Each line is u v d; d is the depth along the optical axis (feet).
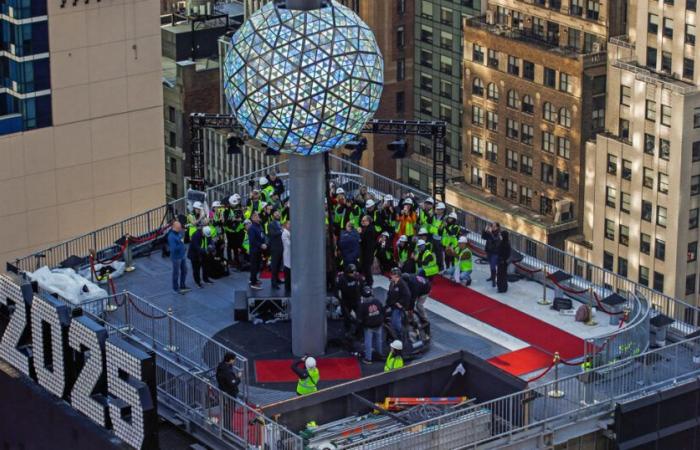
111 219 572.10
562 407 308.19
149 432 289.53
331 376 315.17
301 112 301.43
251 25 304.91
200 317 336.49
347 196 367.45
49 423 310.04
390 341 322.55
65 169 559.38
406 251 344.69
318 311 319.68
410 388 307.78
